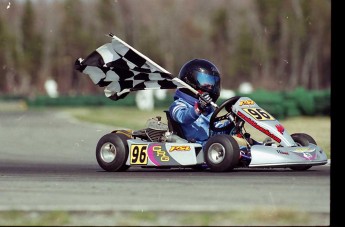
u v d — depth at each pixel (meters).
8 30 174.75
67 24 172.62
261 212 14.45
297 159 21.16
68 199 16.50
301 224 13.66
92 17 171.25
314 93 59.59
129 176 21.28
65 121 66.19
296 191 17.42
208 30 170.62
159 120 23.59
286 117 58.72
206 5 174.50
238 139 21.88
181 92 23.22
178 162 22.33
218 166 21.53
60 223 13.85
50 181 20.06
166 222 13.85
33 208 15.05
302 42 150.00
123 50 23.55
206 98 22.33
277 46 152.62
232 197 16.58
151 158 22.69
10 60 176.00
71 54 175.25
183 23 171.00
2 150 35.19
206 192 17.38
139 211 14.66
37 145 38.44
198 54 169.00
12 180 20.42
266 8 150.25
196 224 13.64
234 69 158.50
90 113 85.00
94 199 16.45
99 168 25.03
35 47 175.88
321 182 19.09
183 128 23.05
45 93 173.88
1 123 62.97
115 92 24.06
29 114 85.88
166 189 17.98
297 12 148.12
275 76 154.38
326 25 147.00
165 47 170.25
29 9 175.25
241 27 156.50
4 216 14.48
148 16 171.88
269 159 21.06
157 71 23.20
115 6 169.50
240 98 22.75
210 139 21.78
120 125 56.66
